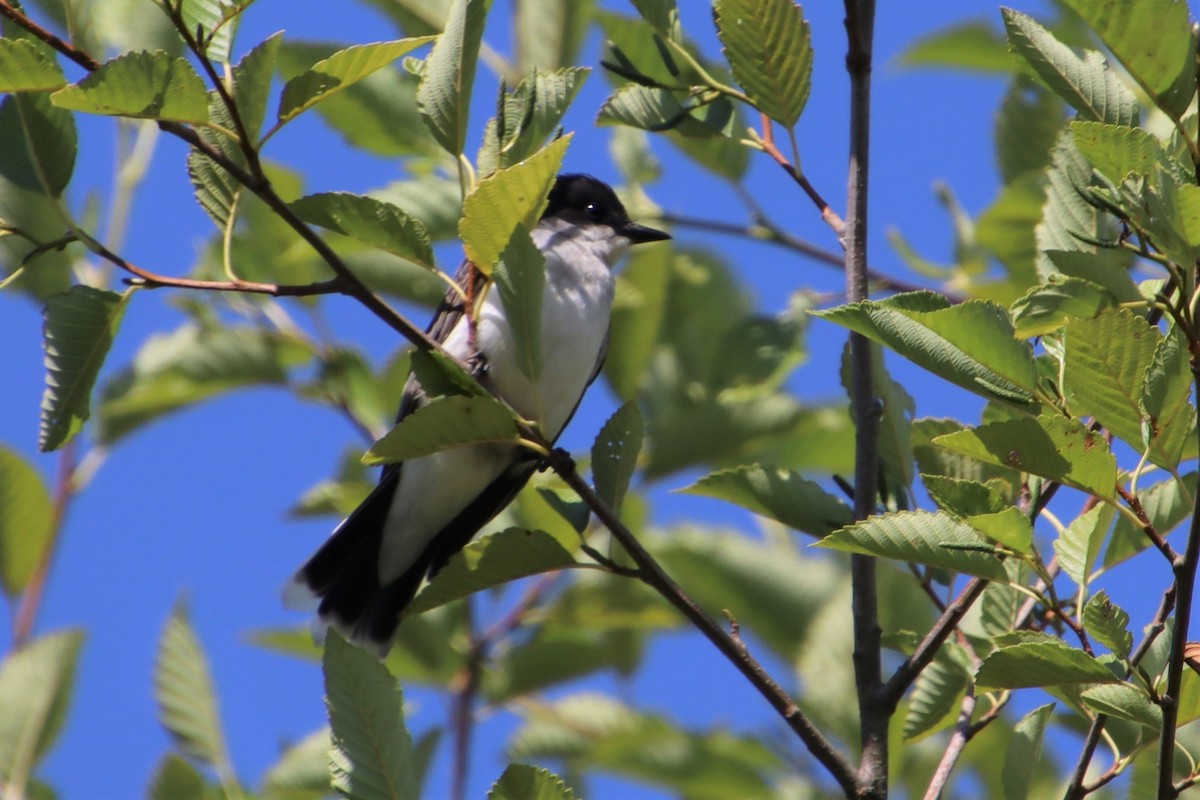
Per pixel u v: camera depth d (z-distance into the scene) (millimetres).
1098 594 5457
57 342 6715
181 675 7746
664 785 10133
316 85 6391
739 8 7652
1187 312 5297
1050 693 6777
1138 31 5801
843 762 6602
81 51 6195
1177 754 7664
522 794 5941
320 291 6547
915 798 9883
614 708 10625
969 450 5547
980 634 7867
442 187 10945
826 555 11812
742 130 8531
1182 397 5359
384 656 9945
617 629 11367
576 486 6762
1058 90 6766
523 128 7090
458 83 6781
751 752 10031
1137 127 6406
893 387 7809
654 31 8242
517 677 10820
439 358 6578
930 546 6004
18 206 6812
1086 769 6238
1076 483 5492
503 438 6637
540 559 7074
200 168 6777
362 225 6793
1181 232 5184
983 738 9977
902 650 7691
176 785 7473
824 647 10188
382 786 6098
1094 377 5453
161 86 5996
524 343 6570
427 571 10289
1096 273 5926
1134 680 5730
